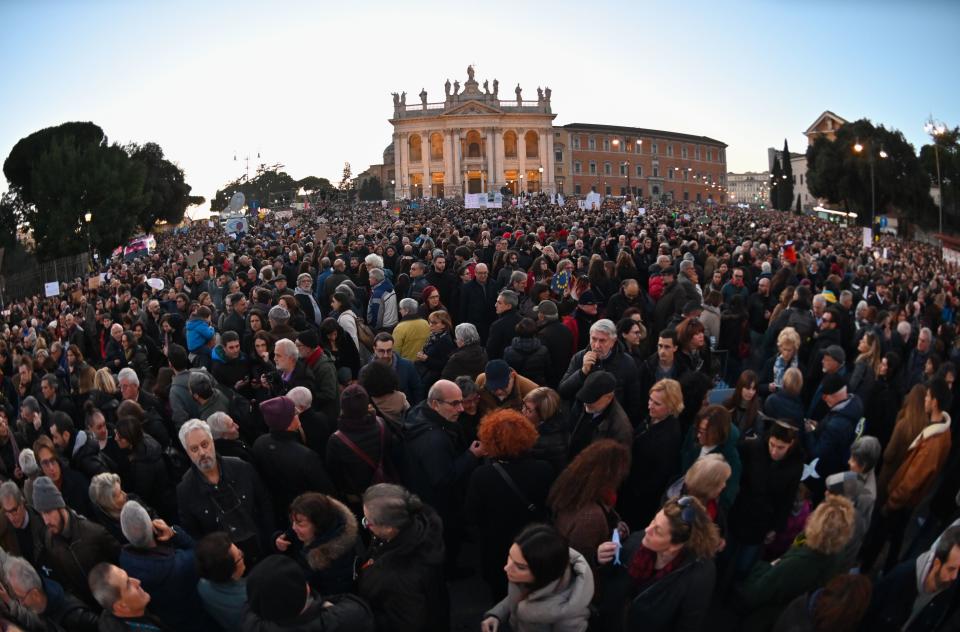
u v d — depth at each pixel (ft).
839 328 30.12
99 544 15.80
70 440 21.75
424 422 18.74
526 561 13.07
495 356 28.30
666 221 101.86
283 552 17.88
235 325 33.04
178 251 112.06
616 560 14.75
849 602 13.91
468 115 368.89
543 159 378.32
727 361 31.22
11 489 18.34
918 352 29.43
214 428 18.92
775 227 122.01
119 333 33.86
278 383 23.85
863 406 23.76
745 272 42.32
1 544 18.25
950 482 20.31
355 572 16.26
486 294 35.55
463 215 130.11
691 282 35.17
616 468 15.97
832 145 220.64
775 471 17.58
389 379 20.24
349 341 26.94
